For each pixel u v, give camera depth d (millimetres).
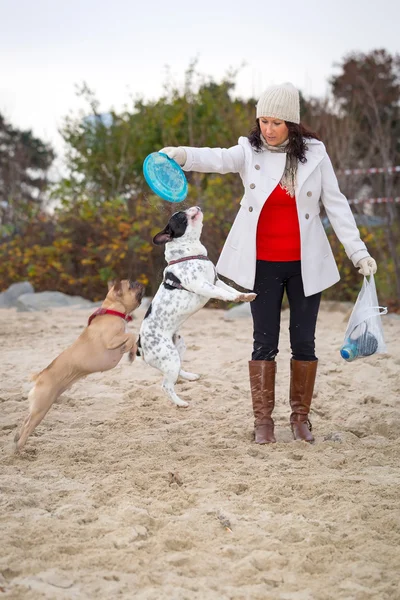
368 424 6156
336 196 5566
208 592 3430
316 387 7188
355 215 13531
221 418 6324
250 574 3592
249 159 5469
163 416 6324
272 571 3633
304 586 3508
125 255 13617
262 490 4652
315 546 3863
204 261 5434
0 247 15055
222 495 4578
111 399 6766
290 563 3699
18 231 15398
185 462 5227
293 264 5539
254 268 5500
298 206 5398
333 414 6473
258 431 5672
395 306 11914
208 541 3939
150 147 17078
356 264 5613
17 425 6008
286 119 5281
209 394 6934
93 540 3902
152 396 6824
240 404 6684
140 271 13664
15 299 13641
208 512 4273
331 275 5590
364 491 4617
